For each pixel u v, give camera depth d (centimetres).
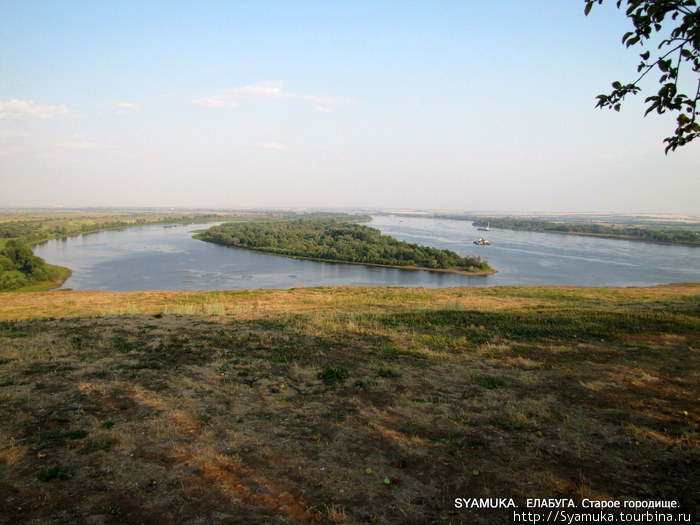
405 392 827
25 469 533
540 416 712
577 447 612
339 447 612
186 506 473
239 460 570
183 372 929
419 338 1282
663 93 512
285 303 2464
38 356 1026
